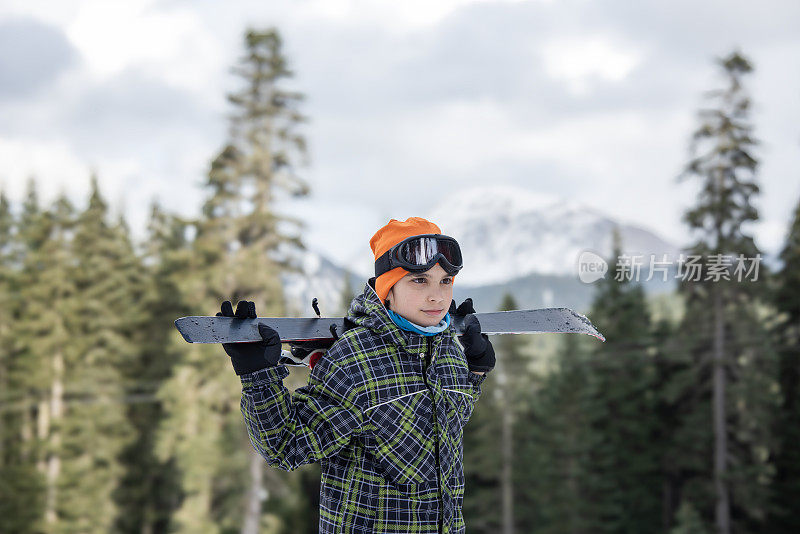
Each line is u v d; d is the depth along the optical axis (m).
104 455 32.66
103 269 35.75
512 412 33.19
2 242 37.41
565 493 31.33
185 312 34.69
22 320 34.94
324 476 2.04
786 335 29.73
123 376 35.31
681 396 32.88
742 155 28.77
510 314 2.39
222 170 28.53
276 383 1.84
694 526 27.98
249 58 29.48
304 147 29.05
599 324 33.56
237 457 26.89
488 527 33.16
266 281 27.02
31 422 35.03
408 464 1.96
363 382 1.96
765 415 29.41
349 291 33.19
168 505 35.06
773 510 29.50
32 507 31.14
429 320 2.03
